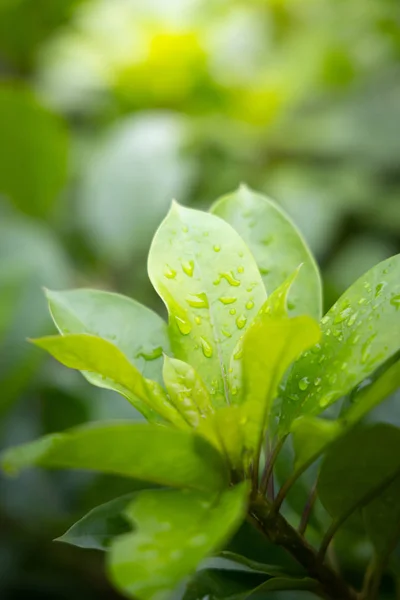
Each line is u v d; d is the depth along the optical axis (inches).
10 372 34.0
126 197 39.6
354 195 40.8
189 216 22.9
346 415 21.1
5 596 33.9
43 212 42.7
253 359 20.1
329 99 46.4
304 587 22.1
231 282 22.6
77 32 46.3
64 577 34.4
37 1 46.3
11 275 35.6
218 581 22.5
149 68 43.4
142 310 23.1
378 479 21.8
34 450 19.7
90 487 32.8
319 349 21.9
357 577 25.9
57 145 40.7
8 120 39.6
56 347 20.5
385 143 42.8
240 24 45.7
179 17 43.4
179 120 41.6
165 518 20.1
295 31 49.3
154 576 19.1
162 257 22.7
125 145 40.4
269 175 41.7
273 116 44.1
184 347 22.4
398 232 41.4
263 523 21.6
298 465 21.3
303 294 23.5
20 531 34.4
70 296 23.1
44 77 46.1
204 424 20.8
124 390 22.1
